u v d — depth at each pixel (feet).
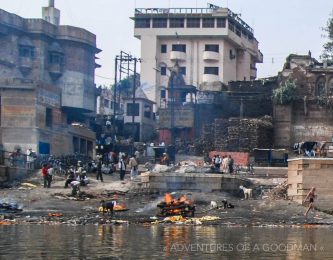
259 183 165.58
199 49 369.30
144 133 305.94
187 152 255.29
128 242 71.97
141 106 305.32
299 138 252.83
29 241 71.82
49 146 208.74
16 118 200.75
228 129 247.50
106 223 104.01
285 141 251.80
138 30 367.66
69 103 288.10
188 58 369.09
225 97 282.15
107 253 61.21
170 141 282.36
